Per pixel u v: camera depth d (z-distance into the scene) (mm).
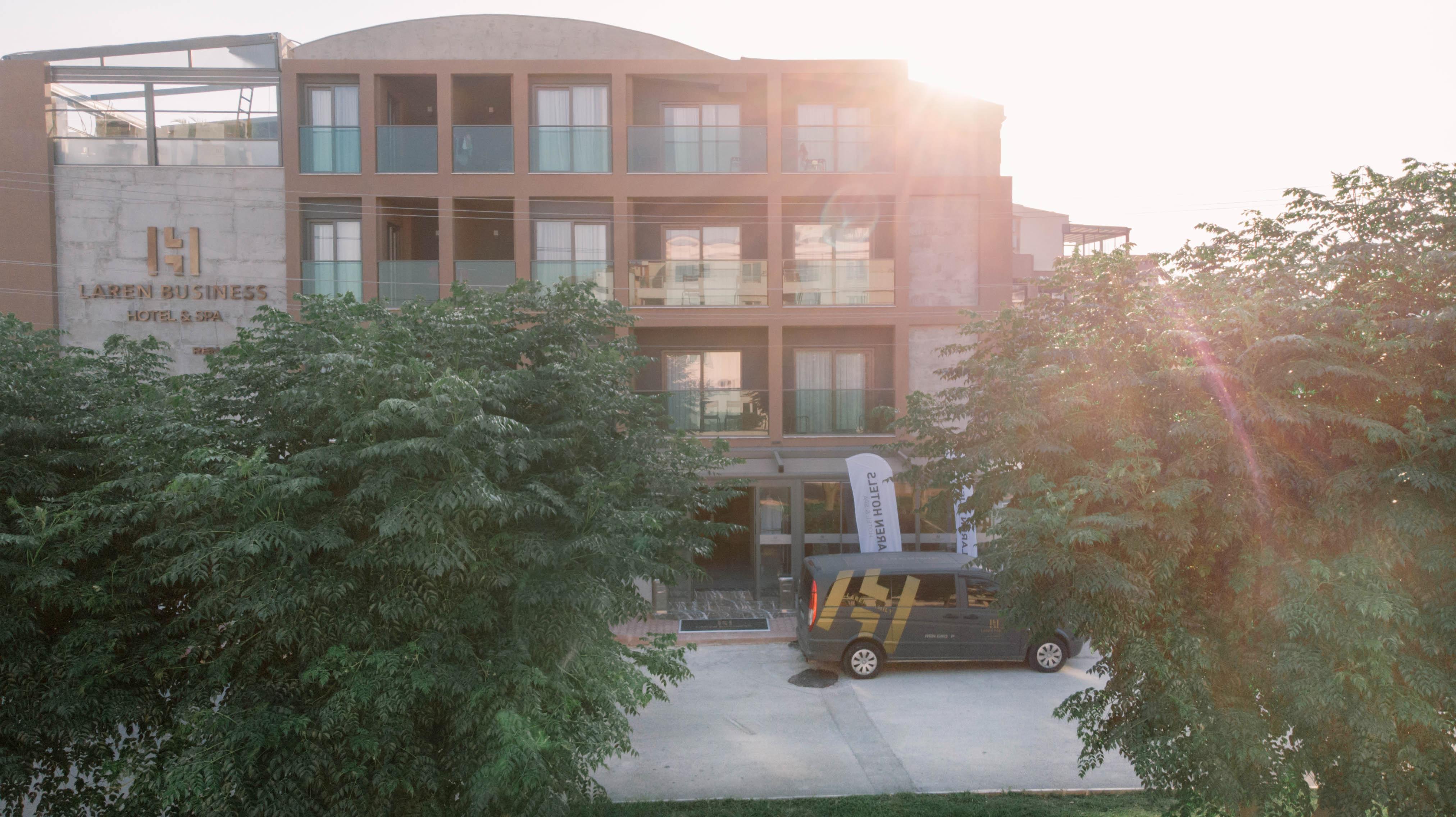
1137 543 6480
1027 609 7117
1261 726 6398
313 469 6406
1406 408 6305
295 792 6188
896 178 17609
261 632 6609
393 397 6477
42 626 6543
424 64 17188
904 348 17656
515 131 17328
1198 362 6633
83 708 6211
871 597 13000
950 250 18125
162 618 7000
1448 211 6543
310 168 17141
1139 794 8672
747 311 17500
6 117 16516
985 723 11055
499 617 7020
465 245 18953
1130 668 6953
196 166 16969
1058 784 9172
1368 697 6062
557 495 7008
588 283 8789
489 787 6172
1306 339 5922
